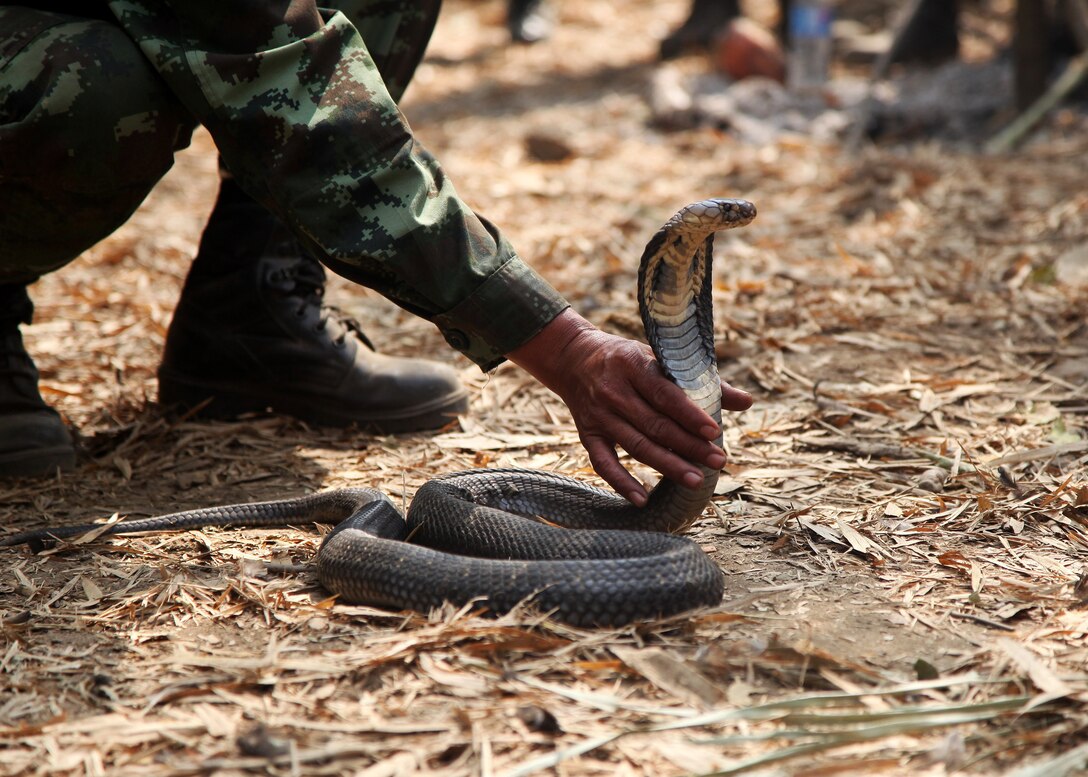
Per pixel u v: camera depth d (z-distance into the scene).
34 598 3.08
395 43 4.30
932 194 7.55
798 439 4.20
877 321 5.50
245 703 2.51
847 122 9.61
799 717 2.34
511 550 3.08
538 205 8.05
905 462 3.95
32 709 2.52
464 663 2.62
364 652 2.70
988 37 12.72
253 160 3.20
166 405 4.66
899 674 2.57
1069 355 4.95
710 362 2.98
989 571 3.13
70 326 5.84
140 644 2.81
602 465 2.99
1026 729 2.35
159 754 2.33
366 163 3.13
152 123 3.52
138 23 3.40
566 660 2.63
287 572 3.20
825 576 3.13
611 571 2.78
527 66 13.71
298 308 4.42
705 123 9.93
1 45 3.48
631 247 6.92
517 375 5.03
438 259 3.06
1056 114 9.38
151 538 3.48
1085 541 3.30
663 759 2.29
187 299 4.52
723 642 2.72
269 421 4.54
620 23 16.11
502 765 2.28
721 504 3.66
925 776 2.22
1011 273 6.03
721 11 13.18
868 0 14.05
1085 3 9.91
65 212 3.63
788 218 7.37
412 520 3.37
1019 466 3.87
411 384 4.46
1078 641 2.71
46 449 4.04
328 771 2.26
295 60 3.21
